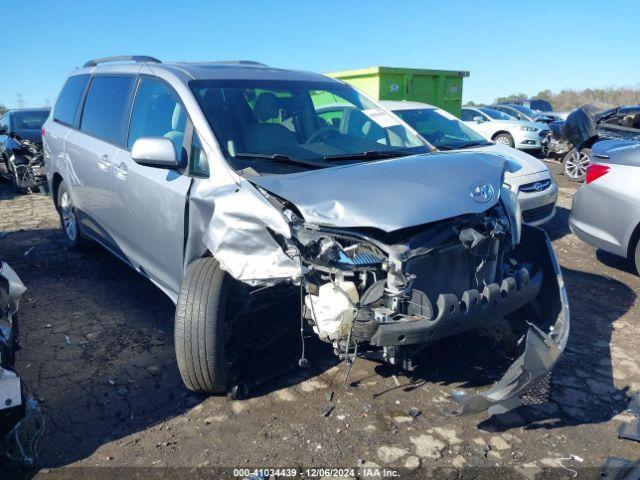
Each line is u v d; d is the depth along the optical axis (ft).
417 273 9.83
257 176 10.55
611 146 18.90
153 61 15.48
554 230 24.62
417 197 9.73
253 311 11.31
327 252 9.33
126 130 14.57
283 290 11.23
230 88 12.97
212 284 10.39
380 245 9.64
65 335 13.82
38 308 15.47
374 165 10.70
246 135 11.93
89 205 16.87
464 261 10.36
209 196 10.59
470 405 9.41
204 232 10.81
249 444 9.80
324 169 11.05
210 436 10.01
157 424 10.35
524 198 21.52
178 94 12.74
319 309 9.58
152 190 12.58
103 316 14.97
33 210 28.35
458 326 9.83
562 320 10.99
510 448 9.78
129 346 13.26
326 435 10.03
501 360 12.58
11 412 8.69
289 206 9.82
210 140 11.49
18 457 9.09
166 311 15.33
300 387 11.53
